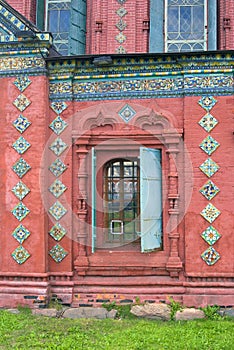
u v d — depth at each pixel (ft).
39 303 28.81
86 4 34.53
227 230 28.81
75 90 30.76
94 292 29.48
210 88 29.37
